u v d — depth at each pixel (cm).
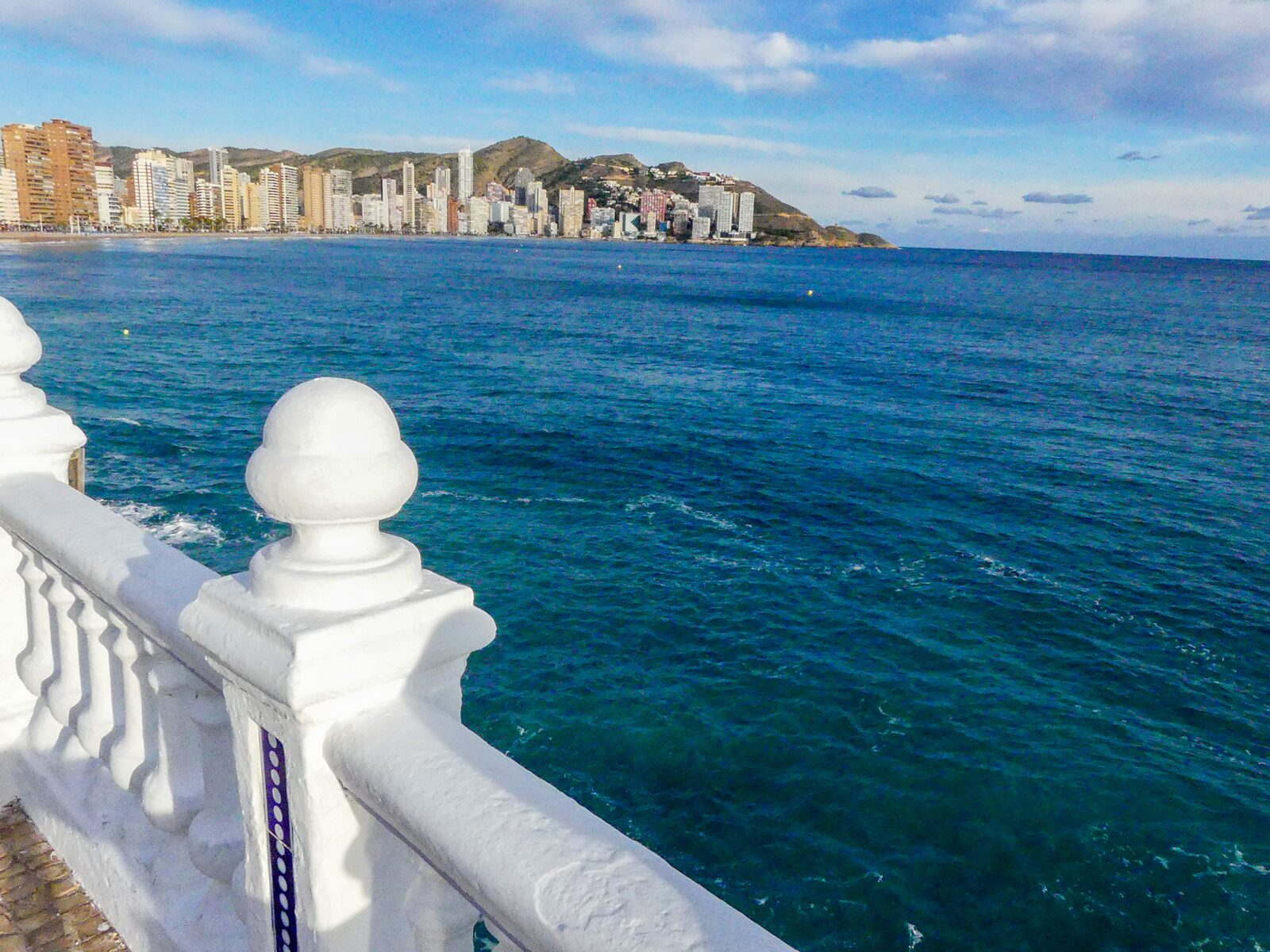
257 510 2472
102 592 212
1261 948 1127
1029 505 2856
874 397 4731
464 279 13100
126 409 3653
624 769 1438
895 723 1570
